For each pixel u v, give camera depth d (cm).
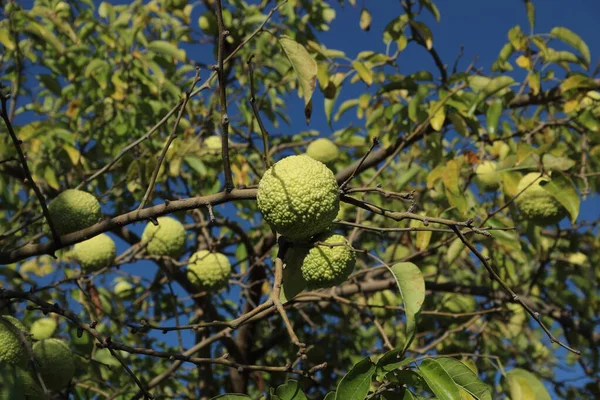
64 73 454
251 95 218
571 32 388
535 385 294
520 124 452
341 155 492
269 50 528
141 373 458
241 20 547
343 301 329
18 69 427
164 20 546
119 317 460
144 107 454
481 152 399
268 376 517
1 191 422
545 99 411
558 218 353
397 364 191
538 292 511
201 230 493
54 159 463
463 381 208
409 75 405
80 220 261
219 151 450
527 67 396
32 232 416
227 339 464
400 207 504
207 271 361
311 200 208
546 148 336
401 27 415
